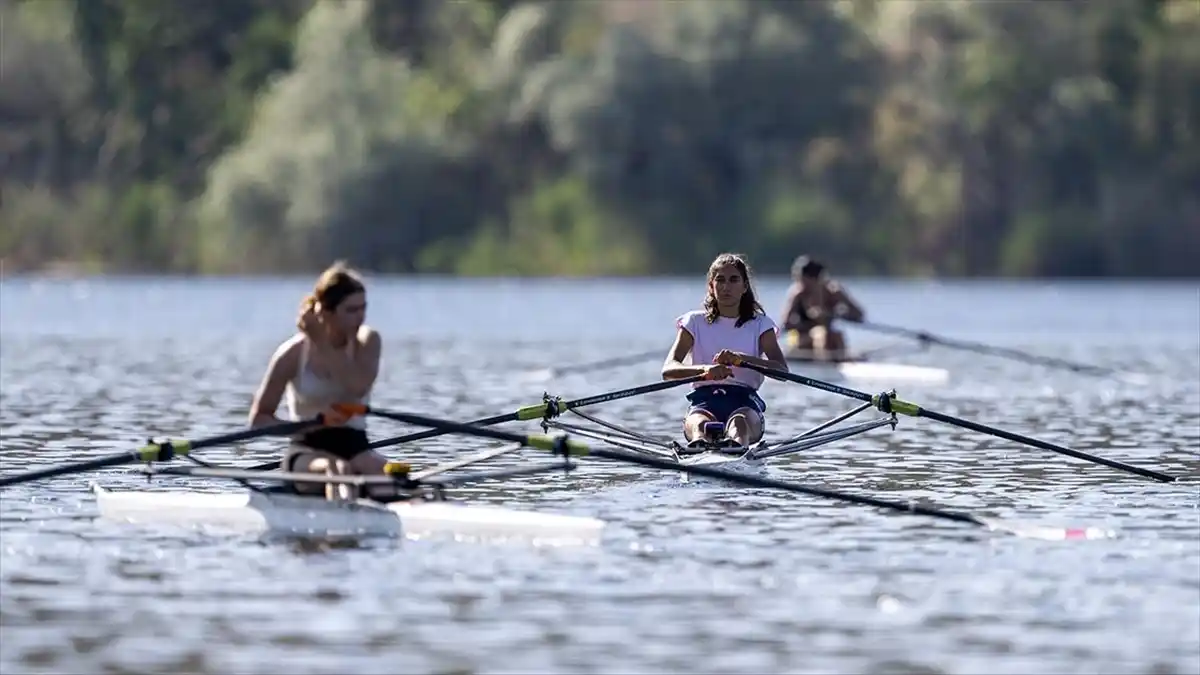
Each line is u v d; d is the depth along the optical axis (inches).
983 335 6614.2
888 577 1668.3
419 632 1470.2
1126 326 7263.8
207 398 3639.3
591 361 5022.1
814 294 4416.8
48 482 2244.1
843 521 1959.9
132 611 1536.7
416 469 2411.4
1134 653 1405.0
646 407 3479.3
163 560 1745.8
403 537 1870.1
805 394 3848.4
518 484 2255.2
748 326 2434.8
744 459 2363.4
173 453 1927.9
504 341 6102.4
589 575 1678.2
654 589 1619.1
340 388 1927.9
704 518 1980.8
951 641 1443.2
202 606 1553.9
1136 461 2532.0
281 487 1998.0
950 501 2122.3
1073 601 1569.9
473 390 3917.3
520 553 1779.0
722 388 2432.3
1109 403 3607.3
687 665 1378.0
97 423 3068.4
